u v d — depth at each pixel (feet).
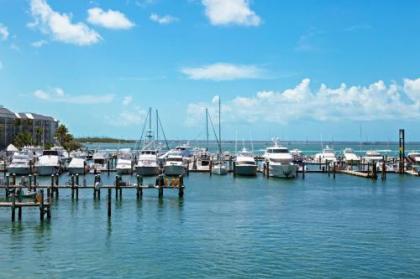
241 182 307.78
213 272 112.37
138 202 211.61
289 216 181.16
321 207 203.82
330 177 345.10
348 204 213.05
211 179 326.65
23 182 228.43
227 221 170.09
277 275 110.32
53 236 145.07
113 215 179.32
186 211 189.98
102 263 118.93
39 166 327.88
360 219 175.42
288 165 330.95
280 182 308.81
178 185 224.74
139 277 109.19
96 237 144.36
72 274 110.93
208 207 200.44
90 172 367.45
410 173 361.51
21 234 147.43
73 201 212.43
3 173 355.56
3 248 131.54
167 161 351.05
